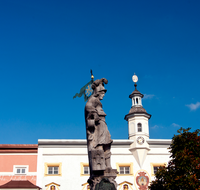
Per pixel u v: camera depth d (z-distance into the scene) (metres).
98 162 10.67
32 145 37.97
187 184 21.00
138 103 43.03
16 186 33.72
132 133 40.22
